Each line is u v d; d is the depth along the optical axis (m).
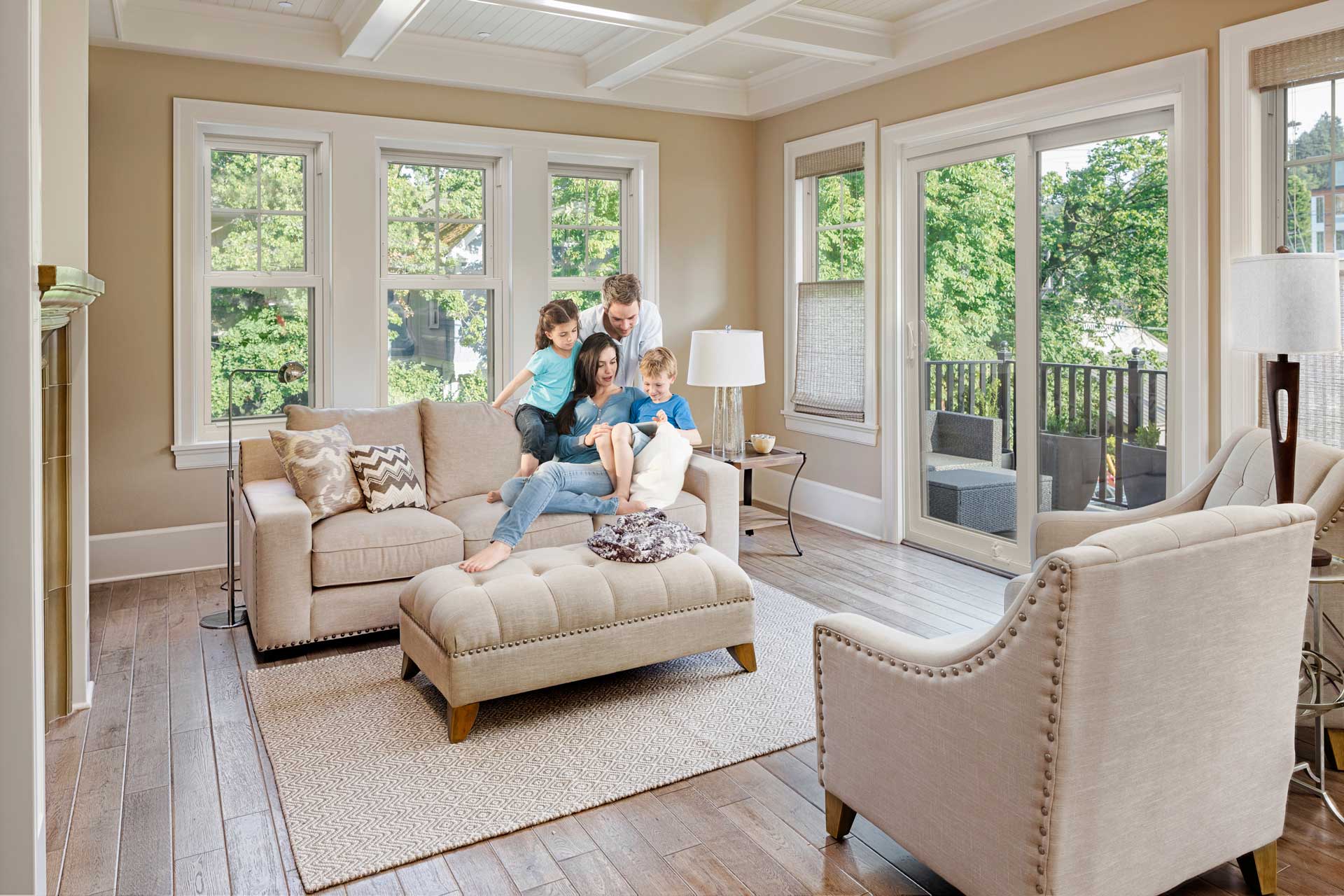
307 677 3.27
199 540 4.68
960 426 4.86
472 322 5.38
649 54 4.62
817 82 5.29
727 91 5.82
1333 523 2.49
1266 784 1.91
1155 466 3.89
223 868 2.14
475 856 2.18
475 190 5.34
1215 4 3.46
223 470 4.73
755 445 5.04
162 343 4.52
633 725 2.88
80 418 3.01
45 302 2.20
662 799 2.45
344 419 4.09
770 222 6.04
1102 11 3.83
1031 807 1.65
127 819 2.34
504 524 3.60
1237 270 2.76
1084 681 1.58
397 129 4.90
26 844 1.42
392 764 2.62
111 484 4.47
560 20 4.55
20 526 1.40
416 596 3.02
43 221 2.82
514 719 2.93
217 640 3.66
